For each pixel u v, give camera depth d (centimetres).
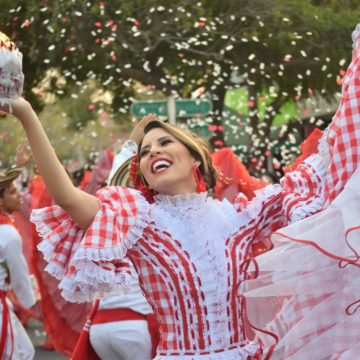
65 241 423
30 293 762
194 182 447
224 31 1448
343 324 432
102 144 2678
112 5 1374
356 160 436
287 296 443
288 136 1389
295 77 1557
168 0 1405
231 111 1672
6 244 745
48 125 2875
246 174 830
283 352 438
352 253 424
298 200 446
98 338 643
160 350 430
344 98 448
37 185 1127
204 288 423
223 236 440
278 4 1456
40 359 1072
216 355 422
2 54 377
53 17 1341
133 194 431
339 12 1553
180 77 1543
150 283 429
